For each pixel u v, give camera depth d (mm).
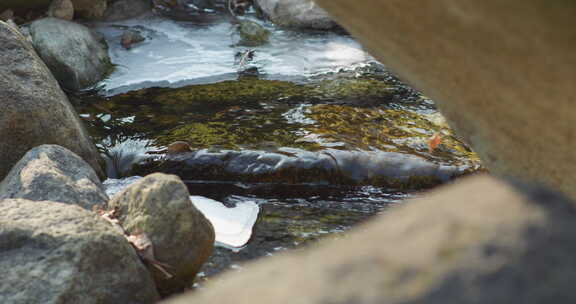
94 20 8438
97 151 5238
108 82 6898
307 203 4715
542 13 1076
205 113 5996
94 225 2953
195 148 5184
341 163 5004
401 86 6781
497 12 1147
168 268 3127
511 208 799
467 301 728
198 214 3195
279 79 6977
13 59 4750
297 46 7980
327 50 7859
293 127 5598
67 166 3895
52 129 4695
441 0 1239
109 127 5750
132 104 6301
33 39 6891
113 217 3246
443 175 4941
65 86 6742
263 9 8930
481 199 829
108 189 4852
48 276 2727
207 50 7770
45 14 8148
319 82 6883
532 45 1173
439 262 771
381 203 4754
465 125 1758
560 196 804
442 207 839
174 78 6969
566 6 1031
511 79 1334
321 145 5219
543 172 1620
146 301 3008
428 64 1567
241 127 5613
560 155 1497
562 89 1239
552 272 725
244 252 3953
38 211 2979
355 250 831
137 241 3105
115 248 2930
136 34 7902
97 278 2830
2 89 4527
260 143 5273
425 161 5023
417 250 794
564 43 1109
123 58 7473
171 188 3197
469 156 5145
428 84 1697
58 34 6977
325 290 792
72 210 3023
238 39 8125
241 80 6918
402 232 829
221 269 3732
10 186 3596
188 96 6465
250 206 4621
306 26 8555
